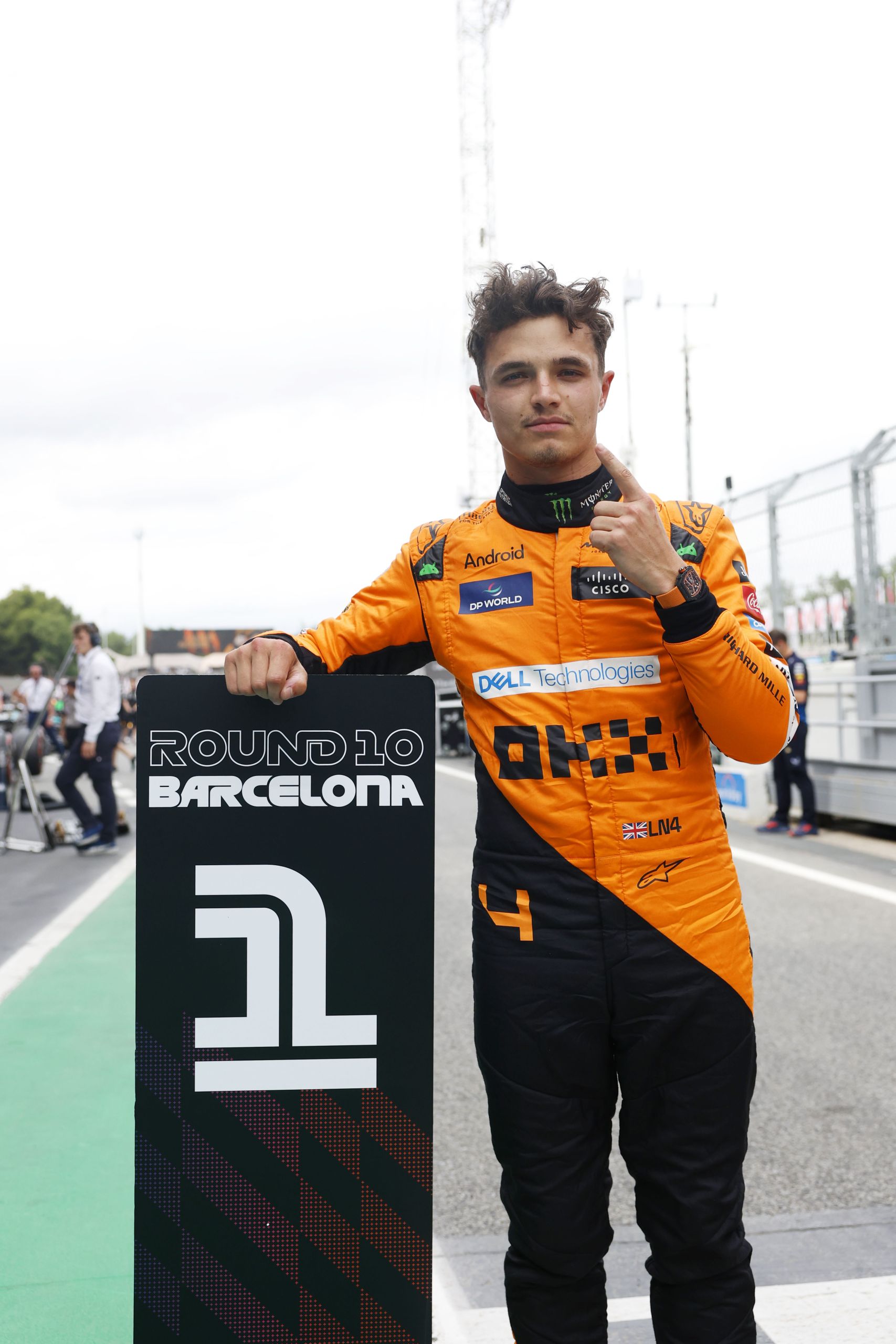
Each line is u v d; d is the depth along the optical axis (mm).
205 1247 1623
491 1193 2971
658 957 1577
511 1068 1612
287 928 1644
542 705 1615
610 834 1579
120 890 7191
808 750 9969
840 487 9281
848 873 7199
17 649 94375
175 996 1636
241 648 1624
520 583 1646
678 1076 1600
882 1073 3703
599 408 1682
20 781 11977
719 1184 1606
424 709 1661
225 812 1646
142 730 1641
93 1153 3221
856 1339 2230
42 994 4809
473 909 1697
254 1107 1632
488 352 1657
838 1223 2730
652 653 1600
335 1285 1632
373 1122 1644
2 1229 2768
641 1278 2500
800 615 10117
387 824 1657
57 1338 2283
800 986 4660
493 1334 2277
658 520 1491
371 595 1808
